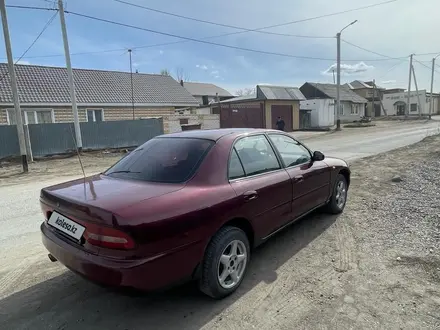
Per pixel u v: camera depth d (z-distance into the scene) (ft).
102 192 8.80
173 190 8.72
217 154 10.12
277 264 11.31
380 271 10.56
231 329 8.02
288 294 9.46
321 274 10.53
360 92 192.34
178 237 8.00
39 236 14.96
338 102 89.20
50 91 64.18
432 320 8.07
